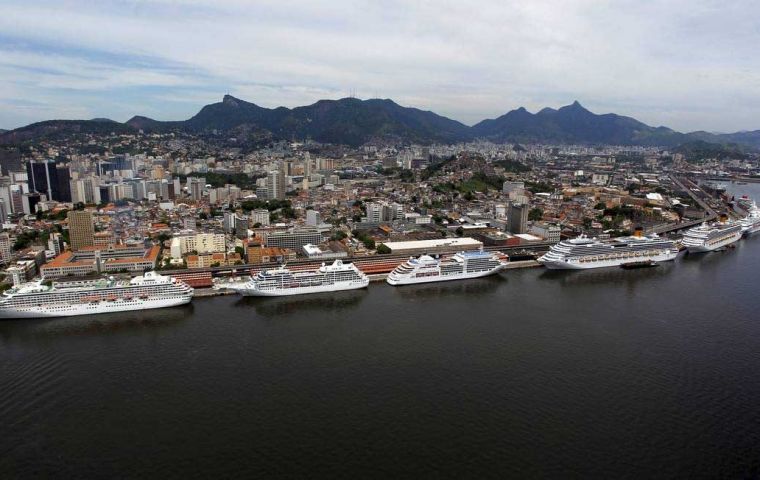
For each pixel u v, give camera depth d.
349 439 166.62
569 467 154.25
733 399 193.50
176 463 155.38
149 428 172.62
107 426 173.88
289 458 157.38
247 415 179.88
